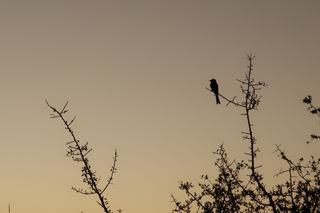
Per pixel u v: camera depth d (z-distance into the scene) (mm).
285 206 16359
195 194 17719
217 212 17328
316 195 15945
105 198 17219
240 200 17344
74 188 17234
